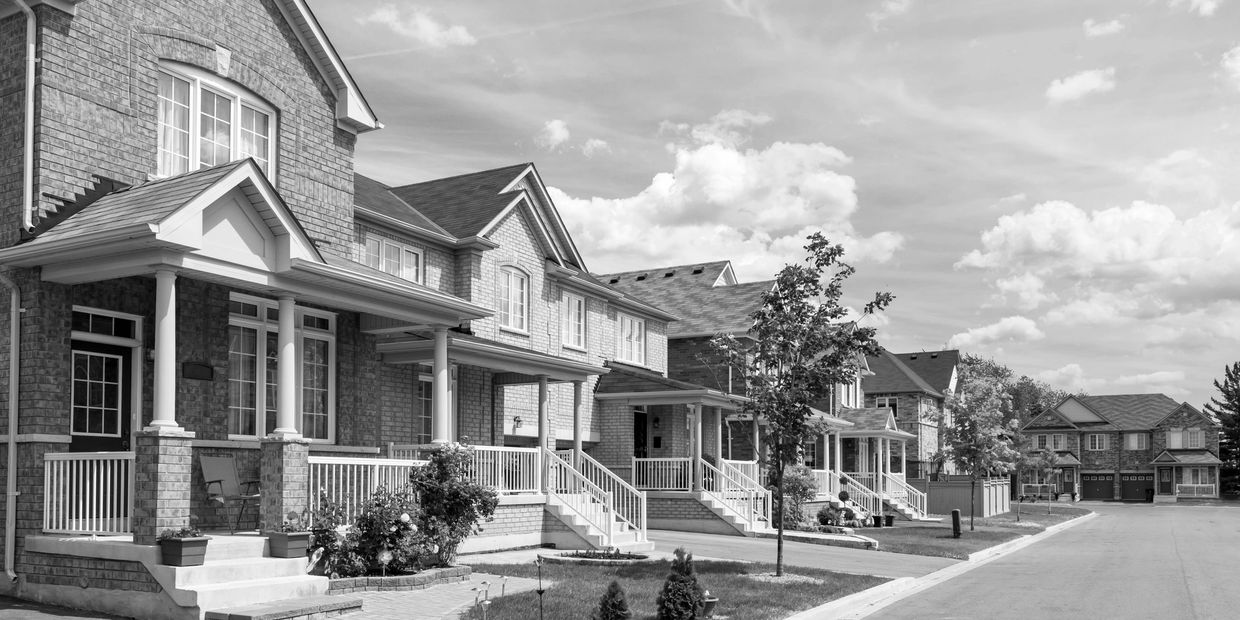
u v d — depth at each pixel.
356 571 15.63
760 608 15.20
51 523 14.11
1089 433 99.12
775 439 18.98
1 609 13.41
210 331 16.64
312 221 19.16
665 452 36.34
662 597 13.58
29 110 14.51
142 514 13.32
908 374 72.00
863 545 28.73
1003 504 59.31
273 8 18.67
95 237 13.30
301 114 19.12
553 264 30.34
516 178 29.41
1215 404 102.50
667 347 41.62
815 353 18.86
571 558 20.75
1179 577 23.02
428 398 25.03
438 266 26.17
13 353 14.30
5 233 14.57
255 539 14.59
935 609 17.11
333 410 19.22
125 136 15.70
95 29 15.40
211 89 17.47
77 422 15.03
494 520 22.39
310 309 18.66
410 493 17.08
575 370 26.27
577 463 26.73
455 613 13.60
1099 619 16.22
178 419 15.99
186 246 13.52
